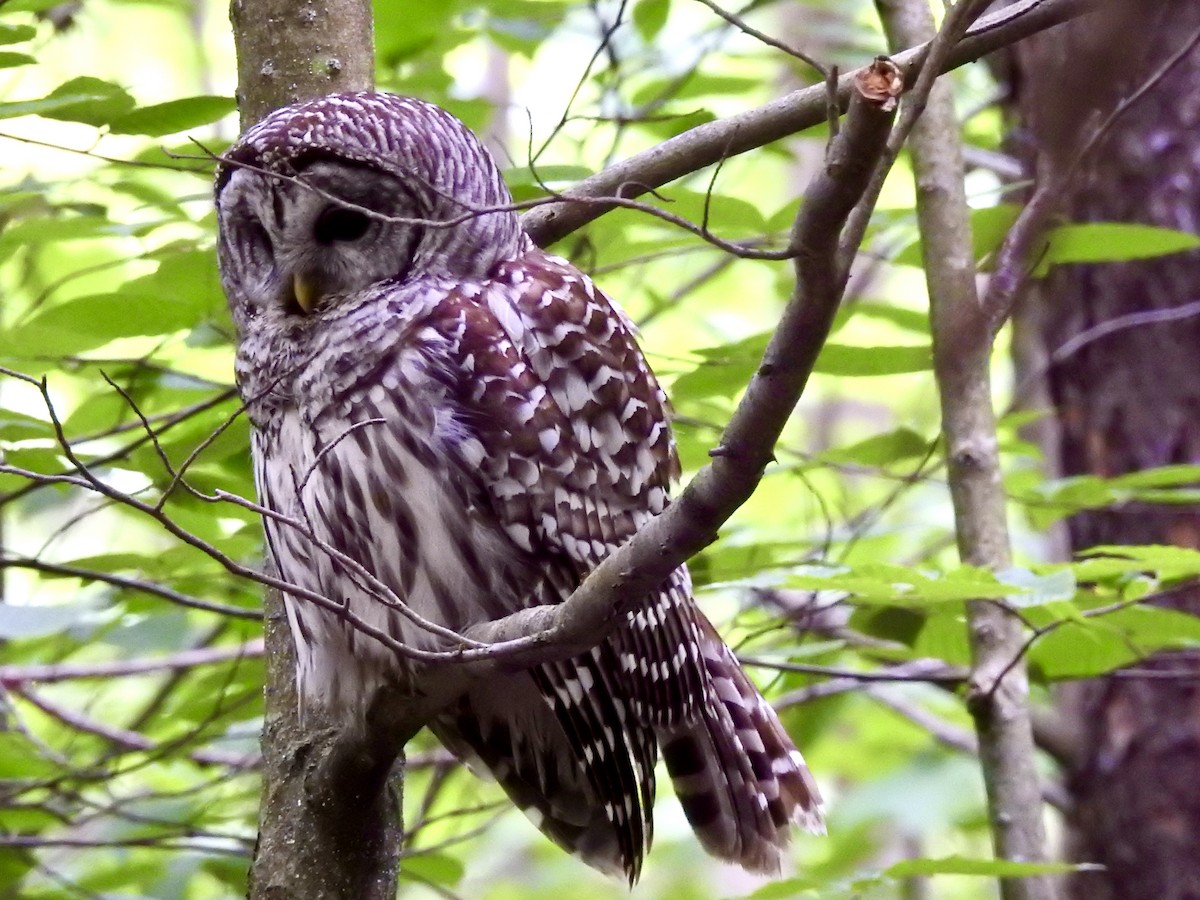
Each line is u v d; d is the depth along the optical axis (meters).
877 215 9.32
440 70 10.19
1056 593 6.77
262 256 7.39
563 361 7.40
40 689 13.26
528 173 8.09
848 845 16.53
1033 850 8.87
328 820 6.77
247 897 6.95
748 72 13.60
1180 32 7.01
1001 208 8.77
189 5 15.62
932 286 8.77
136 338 9.07
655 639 7.44
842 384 20.23
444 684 6.10
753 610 11.38
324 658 7.22
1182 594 10.52
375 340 7.05
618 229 9.16
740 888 21.47
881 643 9.70
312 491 7.12
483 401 7.09
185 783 12.59
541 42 11.26
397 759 7.06
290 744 7.15
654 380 7.94
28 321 8.35
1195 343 11.71
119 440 10.04
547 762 7.77
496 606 7.26
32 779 10.22
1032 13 6.43
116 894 9.77
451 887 10.67
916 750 16.67
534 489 7.17
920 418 13.30
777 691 10.75
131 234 8.38
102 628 9.45
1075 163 3.14
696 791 7.79
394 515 7.07
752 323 18.22
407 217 7.03
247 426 8.28
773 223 8.76
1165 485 10.34
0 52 7.23
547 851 20.66
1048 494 9.45
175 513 8.99
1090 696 11.99
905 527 10.38
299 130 7.12
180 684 12.71
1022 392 12.77
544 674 7.08
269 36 7.63
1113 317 11.88
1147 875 11.64
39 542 13.23
